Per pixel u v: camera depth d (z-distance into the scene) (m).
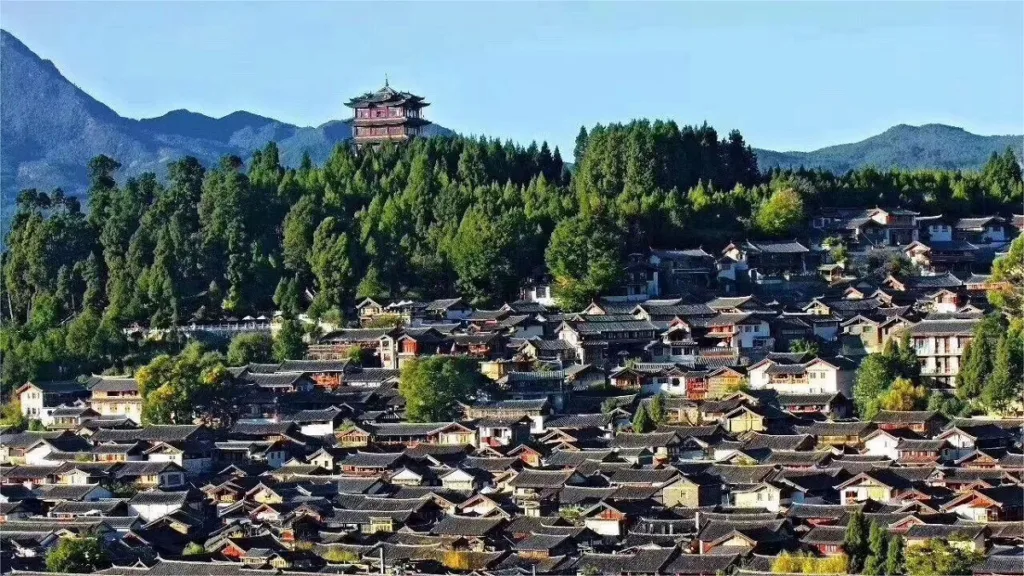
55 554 158.12
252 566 155.75
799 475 174.88
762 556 149.12
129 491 192.62
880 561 143.88
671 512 168.25
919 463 181.50
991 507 159.75
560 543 157.50
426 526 172.25
